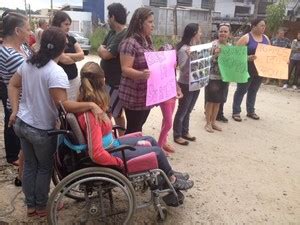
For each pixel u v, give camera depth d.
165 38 18.50
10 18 3.54
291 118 7.32
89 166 2.96
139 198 3.76
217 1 33.12
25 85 2.93
